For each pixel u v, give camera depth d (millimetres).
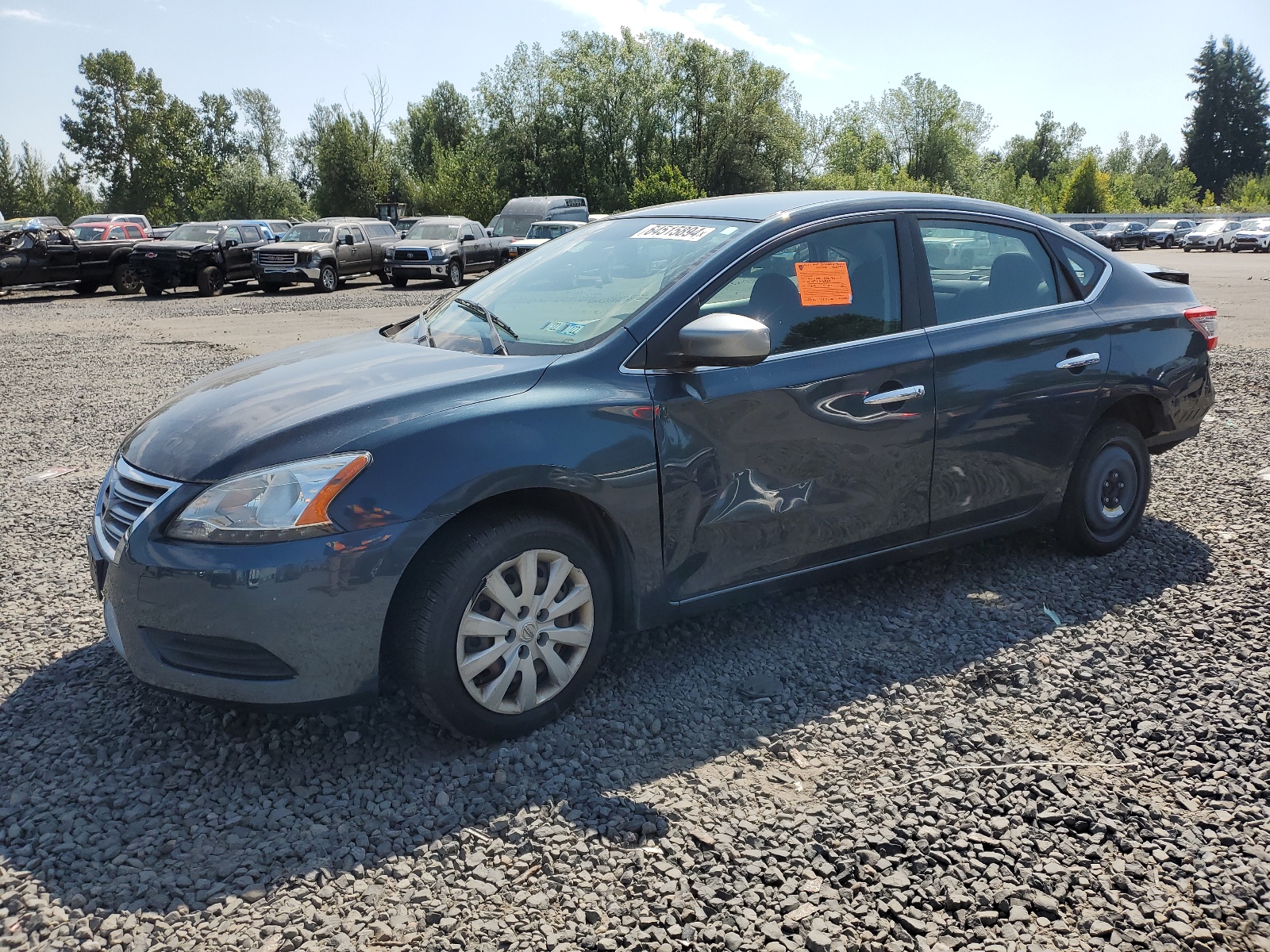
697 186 59406
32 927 2156
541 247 4180
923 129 83750
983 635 3689
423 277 24578
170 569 2615
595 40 60500
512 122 60656
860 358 3514
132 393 9172
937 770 2789
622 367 3092
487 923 2174
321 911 2219
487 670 2877
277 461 2670
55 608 3984
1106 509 4426
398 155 79125
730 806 2619
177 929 2158
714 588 3320
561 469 2869
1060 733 2996
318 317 16875
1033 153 118562
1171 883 2307
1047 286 4191
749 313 3348
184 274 22281
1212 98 112000
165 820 2564
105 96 87250
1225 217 53250
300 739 2963
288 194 70000
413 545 2664
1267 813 2566
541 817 2559
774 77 60938
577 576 3004
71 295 23203
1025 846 2443
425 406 2834
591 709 3143
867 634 3713
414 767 2805
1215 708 3121
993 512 4012
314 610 2604
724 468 3225
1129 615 3854
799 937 2135
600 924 2170
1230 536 4727
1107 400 4227
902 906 2230
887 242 3740
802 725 3053
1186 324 4551
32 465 6414
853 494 3547
